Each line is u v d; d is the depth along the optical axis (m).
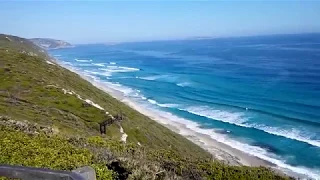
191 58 196.12
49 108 46.16
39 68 76.50
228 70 133.88
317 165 43.53
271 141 53.06
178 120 66.44
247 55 189.88
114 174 12.53
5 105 40.69
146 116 65.75
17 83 56.69
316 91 85.50
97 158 13.77
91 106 52.34
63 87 61.91
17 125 19.62
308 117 63.75
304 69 122.88
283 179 21.23
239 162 44.12
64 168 12.12
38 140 15.43
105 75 138.62
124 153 16.66
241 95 86.81
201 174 17.73
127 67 168.62
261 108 72.31
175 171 16.69
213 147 50.50
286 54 180.50
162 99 86.94
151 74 136.75
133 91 99.50
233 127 60.97
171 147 42.72
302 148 49.50
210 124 63.25
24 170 9.21
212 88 98.75
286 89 90.06
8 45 142.88
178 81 114.94
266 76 113.19
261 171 21.59
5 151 12.81
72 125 38.88
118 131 43.50
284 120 63.34
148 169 13.27
